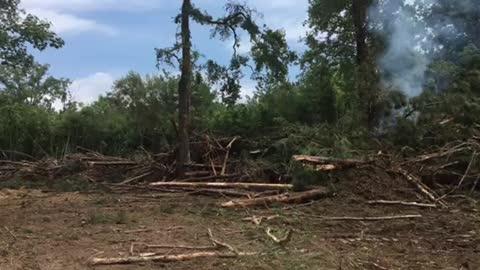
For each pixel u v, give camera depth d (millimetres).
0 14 22828
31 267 7395
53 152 30094
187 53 18844
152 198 14117
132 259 7648
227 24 18969
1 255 8016
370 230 10078
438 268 7613
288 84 25172
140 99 31969
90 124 32500
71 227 10133
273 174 15906
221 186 14844
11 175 20891
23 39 23297
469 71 19266
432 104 17609
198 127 23969
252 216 11031
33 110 32562
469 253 8461
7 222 10719
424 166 14523
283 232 9273
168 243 8734
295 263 7430
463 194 13383
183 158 18422
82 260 7727
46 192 16234
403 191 13297
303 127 18078
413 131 16547
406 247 8820
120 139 32531
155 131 31000
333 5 25656
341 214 11523
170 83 32562
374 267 7562
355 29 24828
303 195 12875
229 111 24922
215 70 19391
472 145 14836
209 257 7832
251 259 7617
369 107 19109
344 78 25625
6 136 31125
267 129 23297
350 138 16984
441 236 9625
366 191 13289
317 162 14281
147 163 20109
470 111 16594
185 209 12109
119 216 10766
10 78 33781
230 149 19547
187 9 18609
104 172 20125
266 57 19156
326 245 8688
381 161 14617
